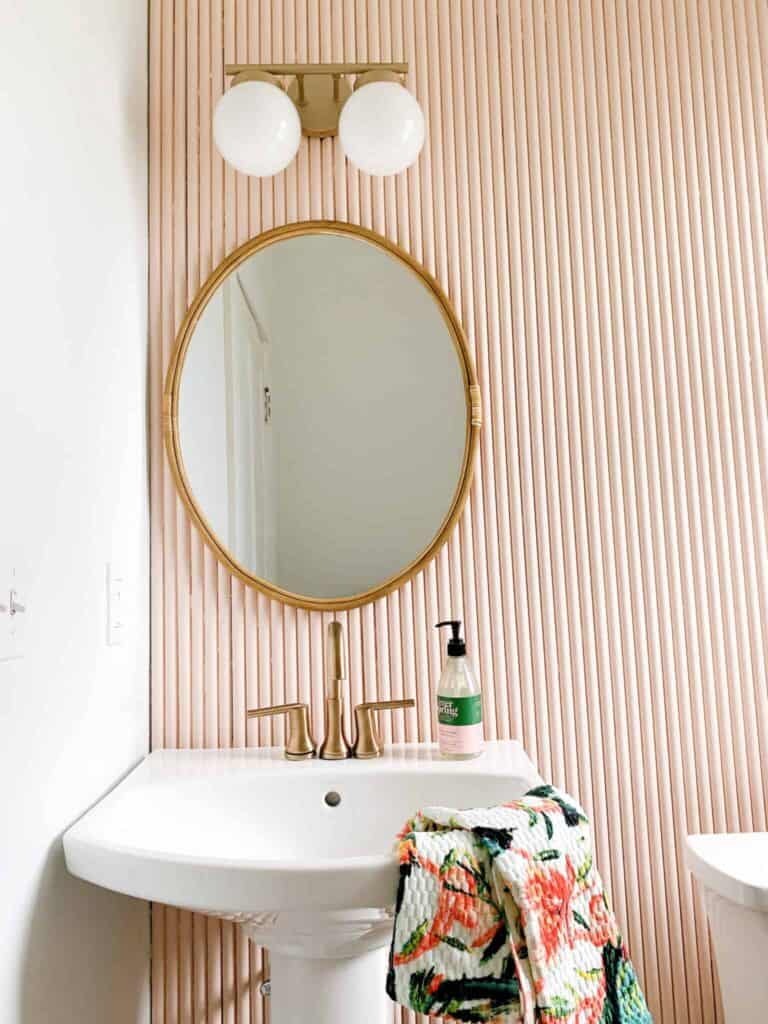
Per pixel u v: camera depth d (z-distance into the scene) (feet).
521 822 2.90
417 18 5.24
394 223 5.05
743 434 5.05
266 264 4.99
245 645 4.75
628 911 4.65
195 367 4.88
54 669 3.21
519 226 5.10
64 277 3.43
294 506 4.83
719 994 4.61
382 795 4.00
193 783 3.92
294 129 4.43
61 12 3.46
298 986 3.42
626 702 4.81
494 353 4.99
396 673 4.75
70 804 3.35
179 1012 4.45
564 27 5.30
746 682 4.86
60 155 3.42
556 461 4.94
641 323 5.08
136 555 4.48
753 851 4.24
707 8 5.39
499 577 4.84
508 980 2.67
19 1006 2.81
